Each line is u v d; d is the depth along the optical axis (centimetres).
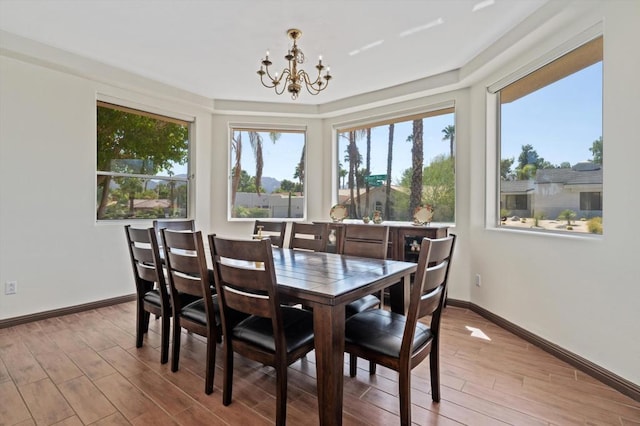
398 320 177
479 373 205
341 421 146
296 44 273
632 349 180
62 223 309
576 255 216
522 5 224
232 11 231
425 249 140
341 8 228
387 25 249
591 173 223
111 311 322
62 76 307
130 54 299
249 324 172
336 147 462
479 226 323
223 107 424
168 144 402
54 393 180
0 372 202
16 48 266
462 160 346
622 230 186
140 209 377
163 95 370
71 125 313
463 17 238
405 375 145
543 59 250
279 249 283
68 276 313
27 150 288
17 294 284
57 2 222
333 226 395
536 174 266
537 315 248
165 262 208
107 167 349
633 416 163
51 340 251
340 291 144
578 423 158
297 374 206
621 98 186
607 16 194
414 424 156
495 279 298
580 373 206
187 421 158
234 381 196
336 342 142
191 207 421
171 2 222
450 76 334
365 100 400
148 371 205
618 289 188
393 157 411
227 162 443
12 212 281
